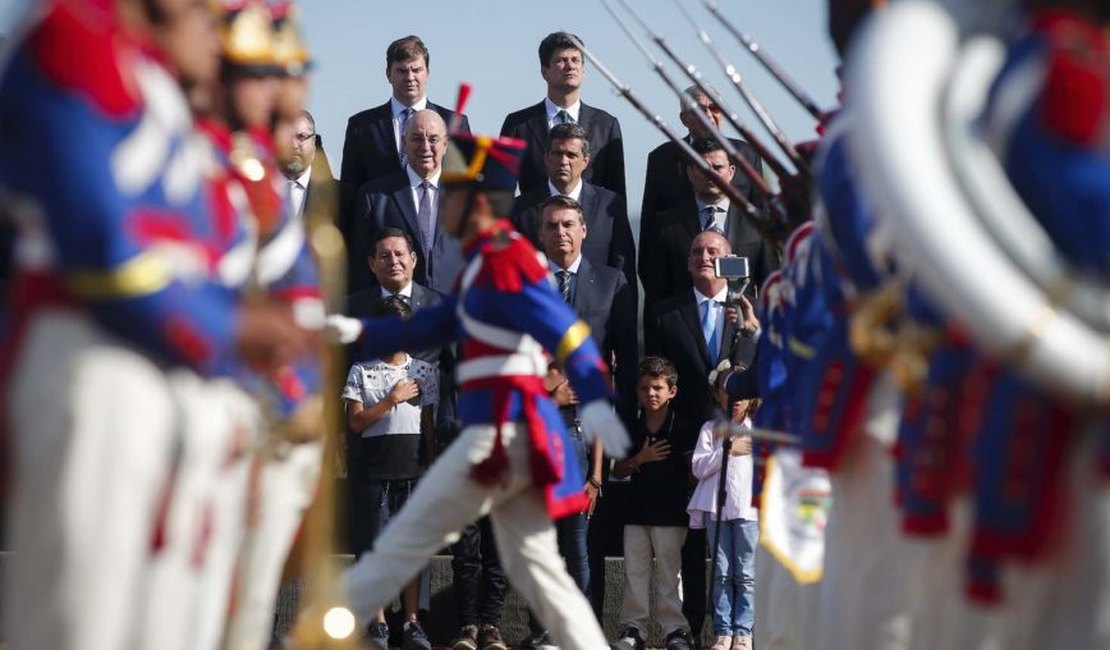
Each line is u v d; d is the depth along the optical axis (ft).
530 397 81.97
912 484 45.50
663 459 111.14
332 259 59.16
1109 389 36.22
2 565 84.74
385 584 82.74
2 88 38.52
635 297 114.21
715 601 108.99
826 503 68.54
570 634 83.30
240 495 49.73
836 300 56.65
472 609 109.91
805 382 58.34
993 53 37.60
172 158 40.88
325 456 67.62
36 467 39.32
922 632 46.96
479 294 81.66
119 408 39.37
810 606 67.82
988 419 39.99
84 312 39.45
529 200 117.39
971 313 36.19
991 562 39.63
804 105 71.61
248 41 57.52
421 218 116.37
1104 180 36.58
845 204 52.11
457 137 82.89
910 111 36.60
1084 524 38.22
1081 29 37.37
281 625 110.83
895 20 37.68
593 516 112.57
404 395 107.55
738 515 108.99
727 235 116.57
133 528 39.91
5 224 43.14
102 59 38.78
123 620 40.14
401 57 120.06
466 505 82.33
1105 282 36.68
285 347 42.75
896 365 46.73
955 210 36.24
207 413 42.96
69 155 38.19
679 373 112.16
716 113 116.37
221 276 44.09
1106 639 37.99
